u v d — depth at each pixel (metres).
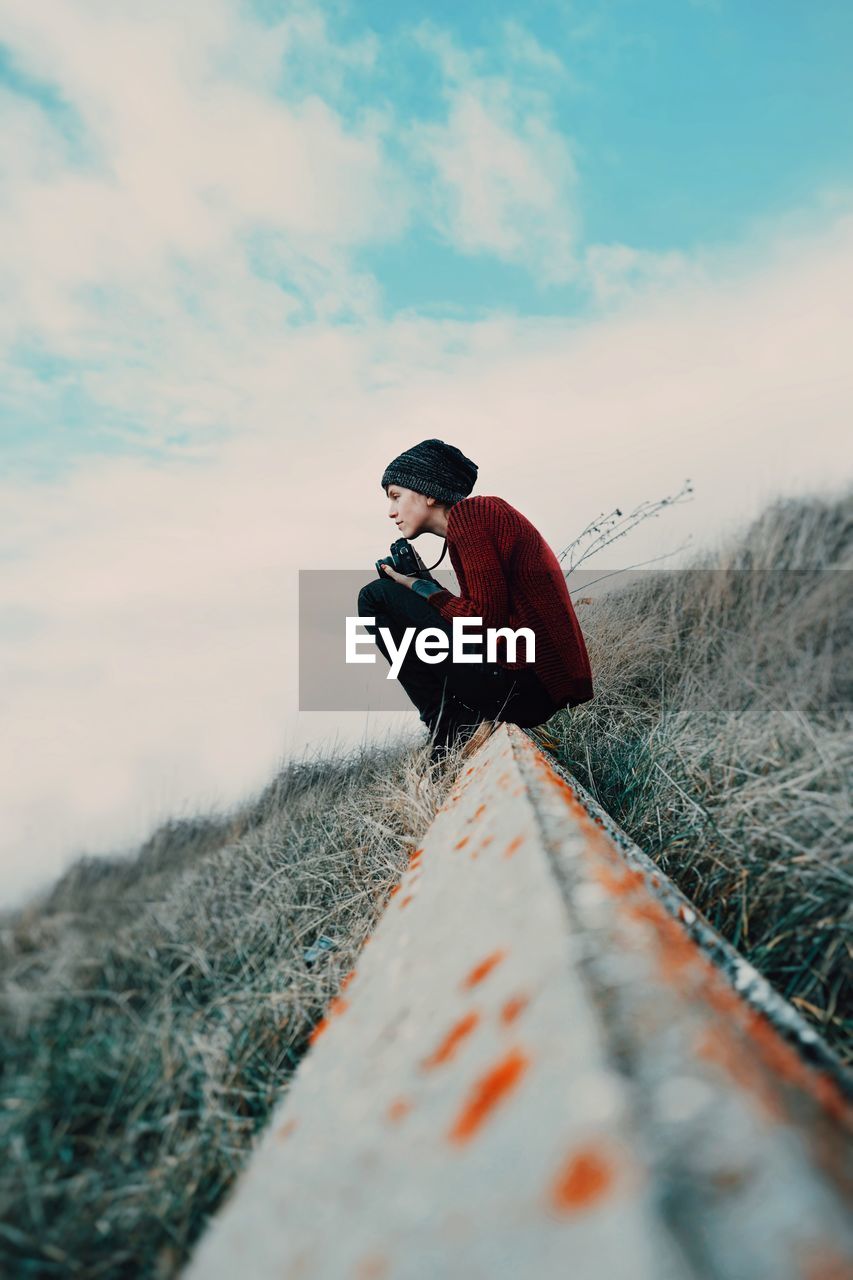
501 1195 0.54
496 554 2.48
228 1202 0.96
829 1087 0.78
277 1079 1.35
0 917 1.45
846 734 1.70
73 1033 1.27
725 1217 0.45
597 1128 0.52
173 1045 1.33
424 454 2.67
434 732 2.71
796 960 1.45
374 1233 0.62
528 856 1.02
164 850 1.84
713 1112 0.52
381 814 2.34
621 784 2.29
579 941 0.75
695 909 1.56
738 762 1.90
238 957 1.65
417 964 1.07
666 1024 0.62
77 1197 1.04
